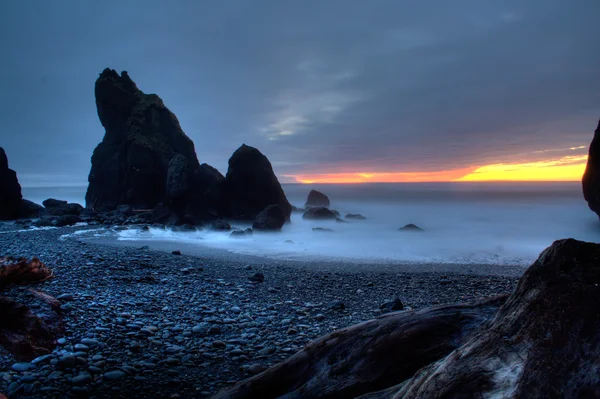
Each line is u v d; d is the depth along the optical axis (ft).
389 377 11.27
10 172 117.50
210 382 17.79
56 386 16.52
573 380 6.08
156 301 30.53
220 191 112.68
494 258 62.75
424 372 8.79
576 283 7.72
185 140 141.59
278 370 13.34
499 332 8.13
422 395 7.90
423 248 74.69
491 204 179.73
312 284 40.27
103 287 33.12
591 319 6.82
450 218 138.00
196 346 22.17
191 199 111.45
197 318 27.12
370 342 12.19
